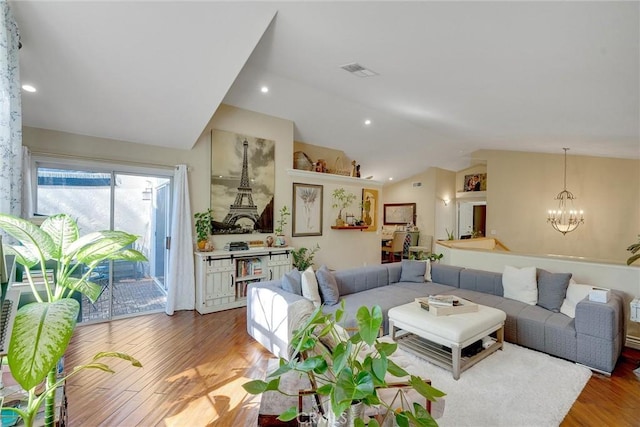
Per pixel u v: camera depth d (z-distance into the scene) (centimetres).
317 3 236
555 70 261
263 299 322
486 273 418
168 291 430
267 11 262
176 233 436
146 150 421
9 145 187
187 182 443
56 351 92
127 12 241
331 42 299
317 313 132
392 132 656
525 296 362
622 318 301
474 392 238
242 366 283
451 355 284
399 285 448
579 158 642
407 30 244
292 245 569
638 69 237
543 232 682
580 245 640
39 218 235
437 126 586
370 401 101
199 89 336
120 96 326
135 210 428
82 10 232
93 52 268
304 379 188
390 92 419
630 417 213
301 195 582
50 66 273
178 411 220
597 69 246
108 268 403
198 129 408
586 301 286
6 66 184
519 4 186
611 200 610
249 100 492
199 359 297
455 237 1027
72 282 134
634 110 317
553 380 255
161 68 299
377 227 727
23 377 86
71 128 363
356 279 416
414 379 107
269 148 538
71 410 219
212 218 474
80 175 386
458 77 314
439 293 404
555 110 356
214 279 448
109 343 332
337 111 557
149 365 284
